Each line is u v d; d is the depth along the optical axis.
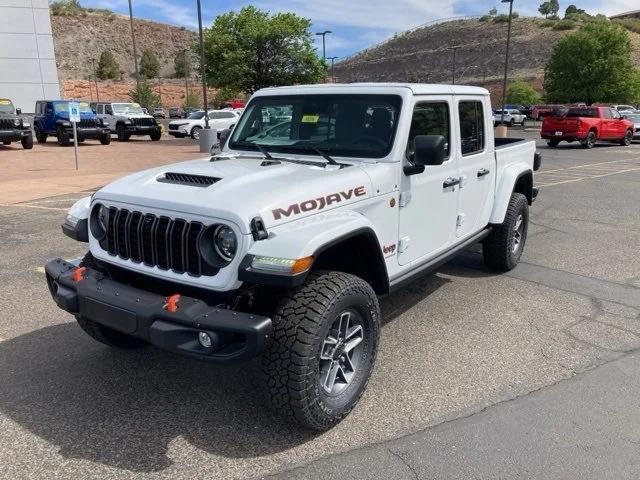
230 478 2.92
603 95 52.56
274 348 3.01
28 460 3.05
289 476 2.93
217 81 27.48
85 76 112.00
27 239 7.72
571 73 53.72
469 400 3.66
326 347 3.23
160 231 3.25
